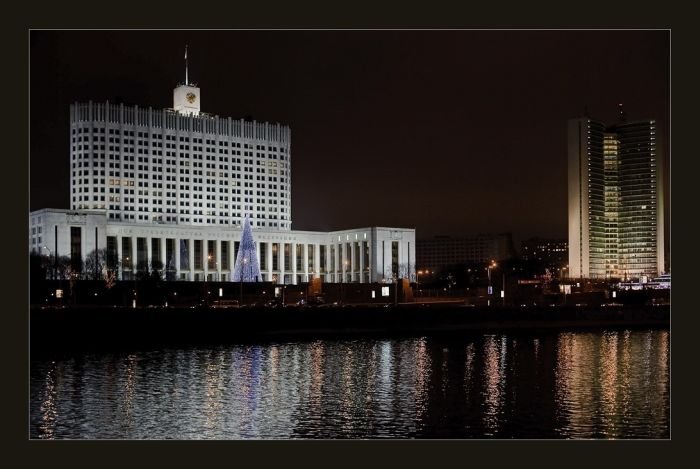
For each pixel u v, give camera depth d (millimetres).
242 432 81688
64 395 101188
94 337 155000
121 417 88188
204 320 167250
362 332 188625
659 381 116438
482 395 103750
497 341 177500
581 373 124875
